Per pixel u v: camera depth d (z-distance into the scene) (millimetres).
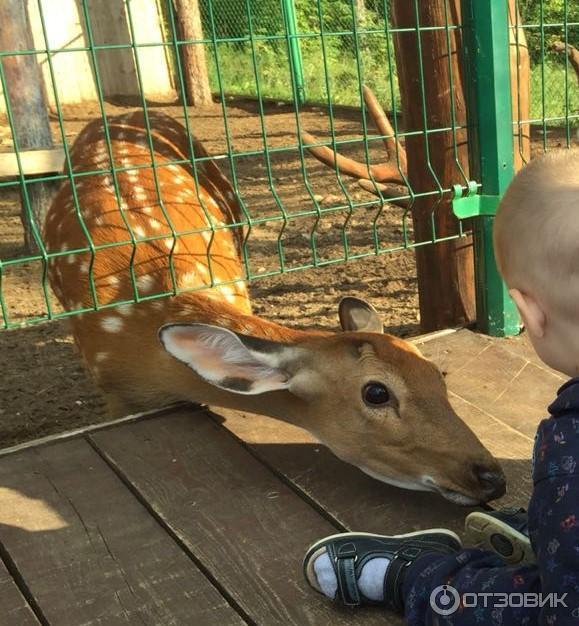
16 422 4551
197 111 14797
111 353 3547
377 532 2641
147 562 2529
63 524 2732
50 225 4133
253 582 2414
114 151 4363
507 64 3885
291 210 8305
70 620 2299
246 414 3398
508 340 4035
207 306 3428
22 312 6062
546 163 1891
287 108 14352
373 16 13523
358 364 2873
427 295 4715
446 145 4344
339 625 2236
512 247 1879
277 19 14859
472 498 2672
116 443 3211
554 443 1737
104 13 16188
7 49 6859
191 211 3984
